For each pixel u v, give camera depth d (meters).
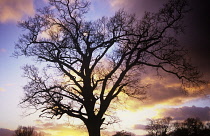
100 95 16.72
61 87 16.33
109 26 18.27
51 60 17.19
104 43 17.42
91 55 17.55
